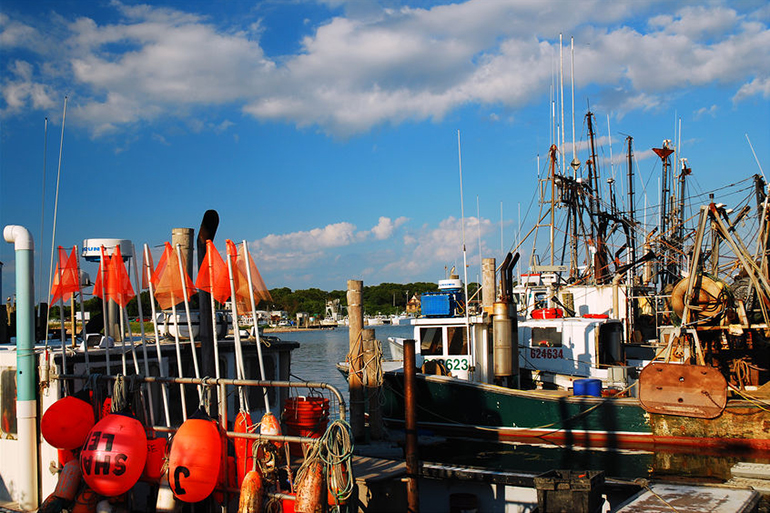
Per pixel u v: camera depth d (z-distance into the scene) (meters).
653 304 28.33
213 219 8.81
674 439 15.02
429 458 14.91
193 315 9.42
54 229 8.38
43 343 10.03
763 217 18.20
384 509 7.86
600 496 6.87
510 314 16.31
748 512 6.75
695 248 15.71
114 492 6.82
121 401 7.31
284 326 122.06
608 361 19.83
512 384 17.31
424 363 17.98
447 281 18.53
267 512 6.46
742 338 16.97
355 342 13.14
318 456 6.26
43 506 7.01
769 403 14.27
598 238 31.17
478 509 8.11
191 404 9.27
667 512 6.65
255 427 7.12
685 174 37.69
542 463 14.34
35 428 8.12
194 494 6.55
